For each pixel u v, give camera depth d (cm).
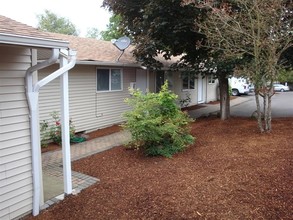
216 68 896
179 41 934
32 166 377
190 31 877
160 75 1394
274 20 657
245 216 333
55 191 445
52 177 514
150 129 592
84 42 1199
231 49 730
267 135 686
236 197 379
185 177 465
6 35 275
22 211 368
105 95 1032
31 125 370
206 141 688
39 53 430
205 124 930
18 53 352
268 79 706
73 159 618
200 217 339
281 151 545
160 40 930
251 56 786
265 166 475
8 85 343
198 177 459
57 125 812
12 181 355
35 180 376
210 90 2058
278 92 3008
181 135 653
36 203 377
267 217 327
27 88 361
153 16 876
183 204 373
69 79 873
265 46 683
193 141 665
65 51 406
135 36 1055
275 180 416
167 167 523
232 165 498
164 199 391
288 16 706
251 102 1903
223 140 682
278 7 649
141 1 930
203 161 539
